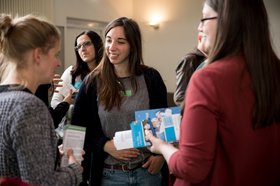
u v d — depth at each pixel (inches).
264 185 33.9
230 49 32.7
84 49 109.7
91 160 61.2
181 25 267.7
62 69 258.1
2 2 212.2
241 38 32.4
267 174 33.7
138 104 60.2
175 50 275.6
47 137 33.9
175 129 47.6
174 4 271.0
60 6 250.2
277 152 34.0
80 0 263.6
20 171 32.8
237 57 32.5
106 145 58.4
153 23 288.5
